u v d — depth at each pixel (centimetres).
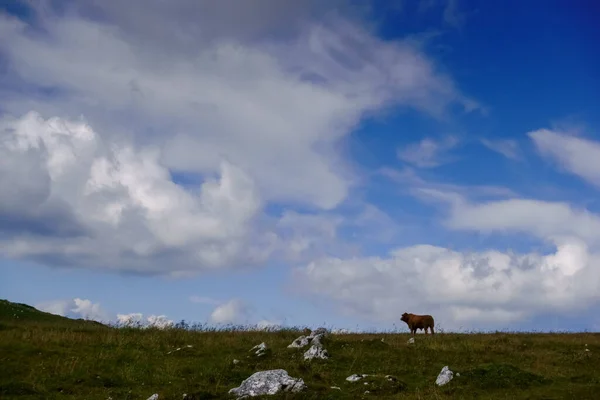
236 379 2344
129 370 2450
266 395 2044
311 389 2136
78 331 3312
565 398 2044
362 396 2095
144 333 3328
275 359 2672
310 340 2994
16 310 4653
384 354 2802
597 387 2173
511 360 2767
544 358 2834
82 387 2214
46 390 2138
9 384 2127
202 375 2402
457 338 3419
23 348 2648
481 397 2086
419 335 3688
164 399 2061
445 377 2319
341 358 2703
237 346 2973
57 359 2536
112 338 3002
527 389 2203
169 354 2766
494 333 3872
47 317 4681
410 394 2134
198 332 3462
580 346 3156
